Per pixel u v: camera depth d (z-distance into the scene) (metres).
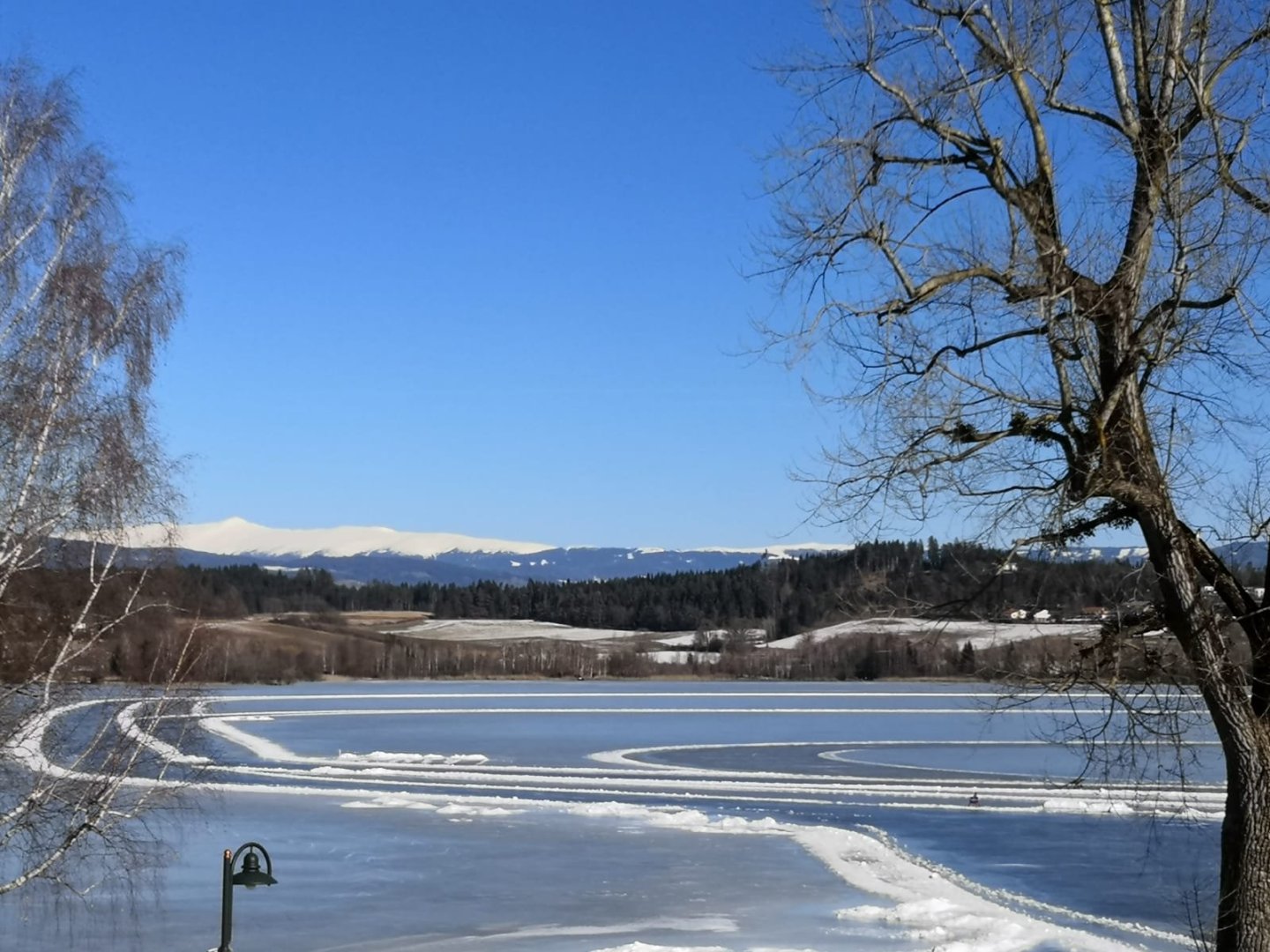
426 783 42.12
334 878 25.36
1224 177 11.05
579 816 33.50
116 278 20.25
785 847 28.88
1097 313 11.01
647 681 135.50
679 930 21.08
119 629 20.00
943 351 11.29
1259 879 11.02
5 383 18.52
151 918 21.75
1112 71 11.31
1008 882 25.50
